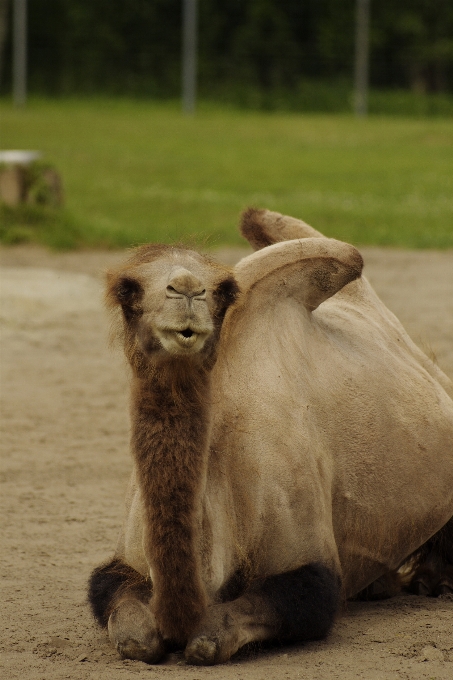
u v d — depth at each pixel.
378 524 13.77
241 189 65.50
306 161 78.88
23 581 15.80
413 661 11.81
